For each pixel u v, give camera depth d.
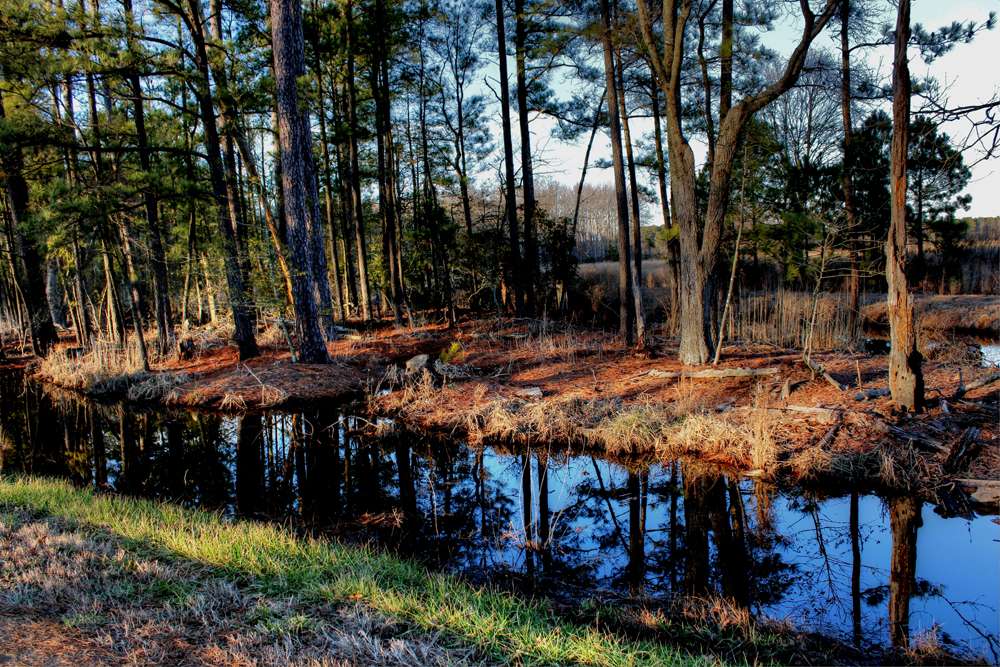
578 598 5.49
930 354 13.28
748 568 6.18
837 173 16.50
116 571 4.66
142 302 22.94
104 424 12.58
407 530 7.19
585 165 22.17
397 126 25.55
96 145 14.92
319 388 13.54
